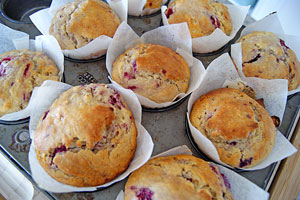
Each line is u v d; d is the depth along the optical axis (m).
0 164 0.21
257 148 0.19
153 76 0.21
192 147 0.20
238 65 0.23
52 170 0.17
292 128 0.22
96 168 0.17
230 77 0.22
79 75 0.22
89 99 0.18
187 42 0.23
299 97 0.23
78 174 0.17
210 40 0.24
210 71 0.21
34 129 0.19
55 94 0.20
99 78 0.22
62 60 0.21
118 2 0.25
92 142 0.17
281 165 0.20
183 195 0.16
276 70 0.23
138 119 0.20
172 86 0.21
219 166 0.18
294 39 0.25
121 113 0.19
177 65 0.22
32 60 0.21
